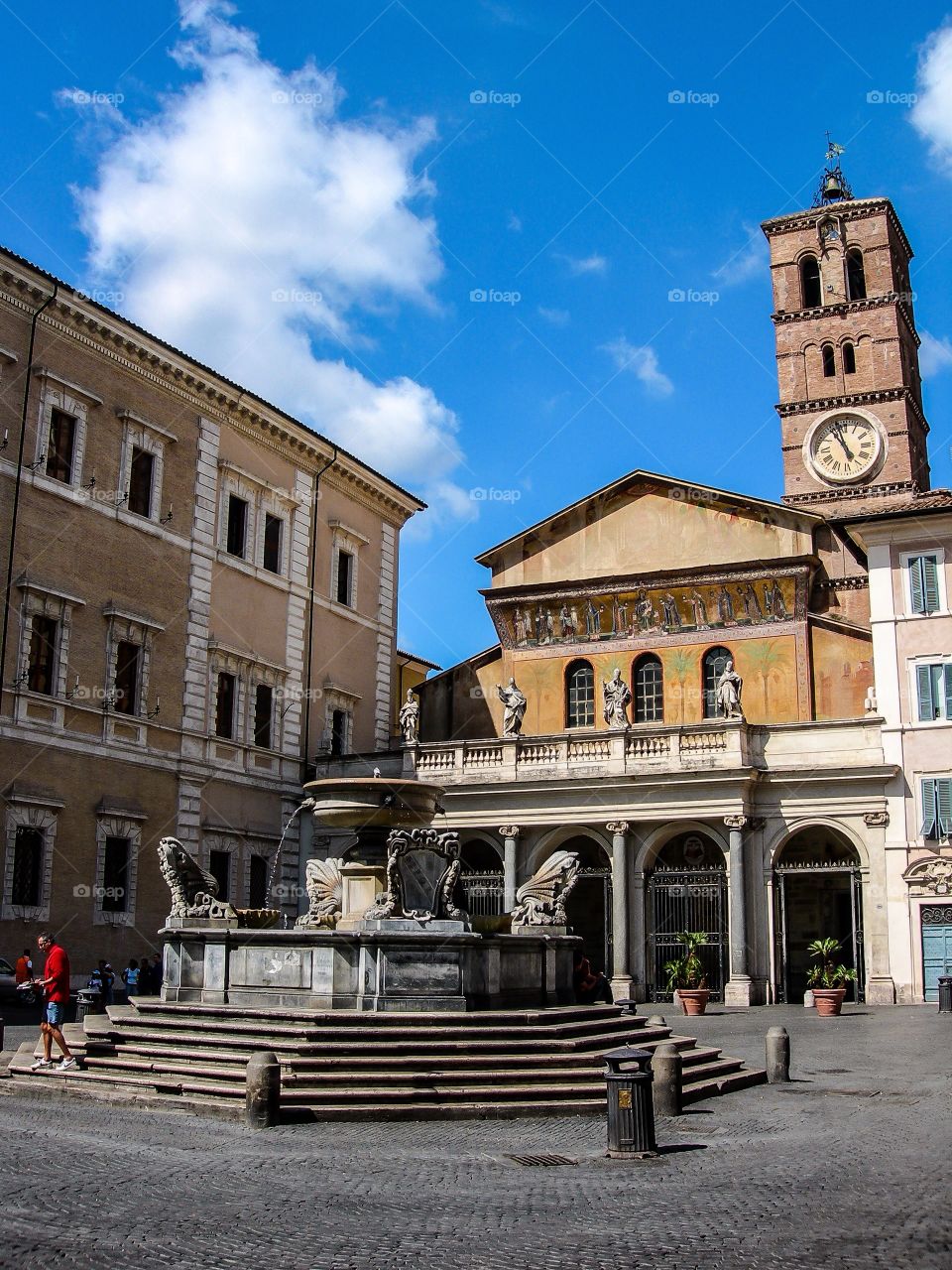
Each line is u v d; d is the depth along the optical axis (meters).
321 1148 14.67
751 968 41.97
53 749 37.59
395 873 21.05
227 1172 13.14
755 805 43.38
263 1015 19.25
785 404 59.38
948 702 42.00
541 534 53.06
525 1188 12.59
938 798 41.44
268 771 47.16
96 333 40.38
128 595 41.16
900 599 43.44
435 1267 9.50
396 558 57.19
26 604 37.09
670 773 43.19
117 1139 14.92
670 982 41.06
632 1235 10.47
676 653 49.50
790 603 47.81
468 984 20.39
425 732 54.06
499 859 51.00
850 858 47.97
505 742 46.25
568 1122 16.83
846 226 60.69
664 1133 16.11
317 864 25.38
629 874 44.06
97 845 38.94
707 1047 22.98
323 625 51.34
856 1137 15.54
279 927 23.45
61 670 38.12
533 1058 18.47
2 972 34.03
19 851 36.34
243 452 47.50
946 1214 11.07
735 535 49.78
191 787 43.12
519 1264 9.57
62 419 39.41
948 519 43.06
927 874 40.97
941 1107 18.31
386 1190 12.44
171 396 43.84
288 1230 10.66
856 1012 37.44
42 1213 11.02
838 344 59.31
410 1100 16.97
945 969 40.34
